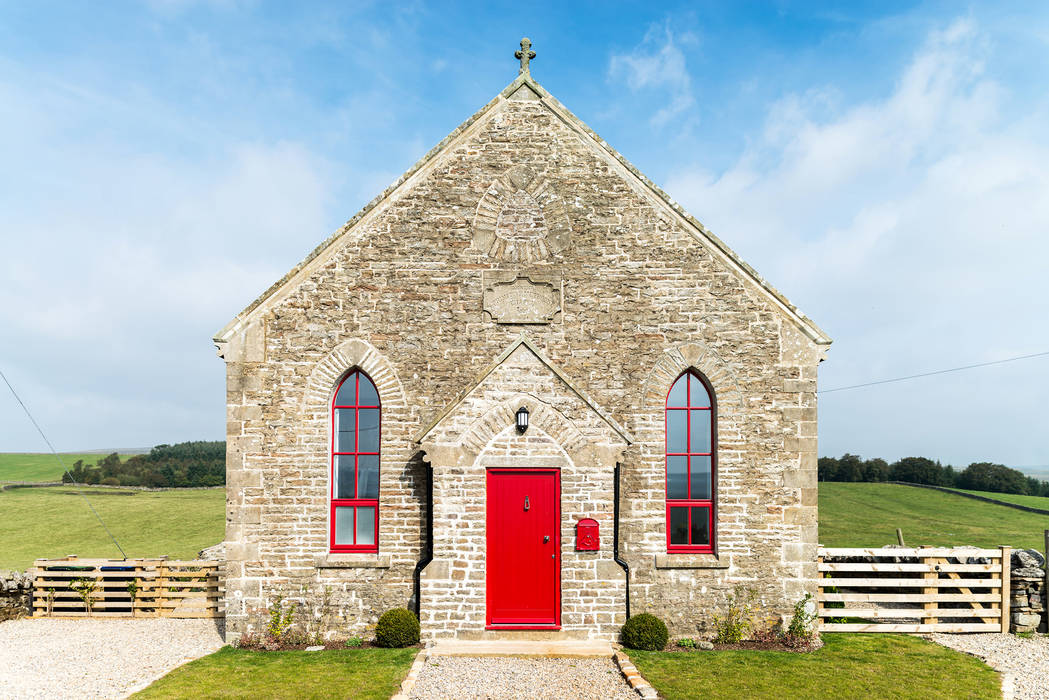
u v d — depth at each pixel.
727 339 13.32
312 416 13.05
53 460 66.31
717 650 12.13
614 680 10.34
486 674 10.54
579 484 12.27
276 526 12.84
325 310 13.27
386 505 12.94
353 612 12.71
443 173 13.65
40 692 10.38
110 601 16.55
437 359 13.27
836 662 11.52
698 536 13.22
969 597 13.66
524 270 13.48
